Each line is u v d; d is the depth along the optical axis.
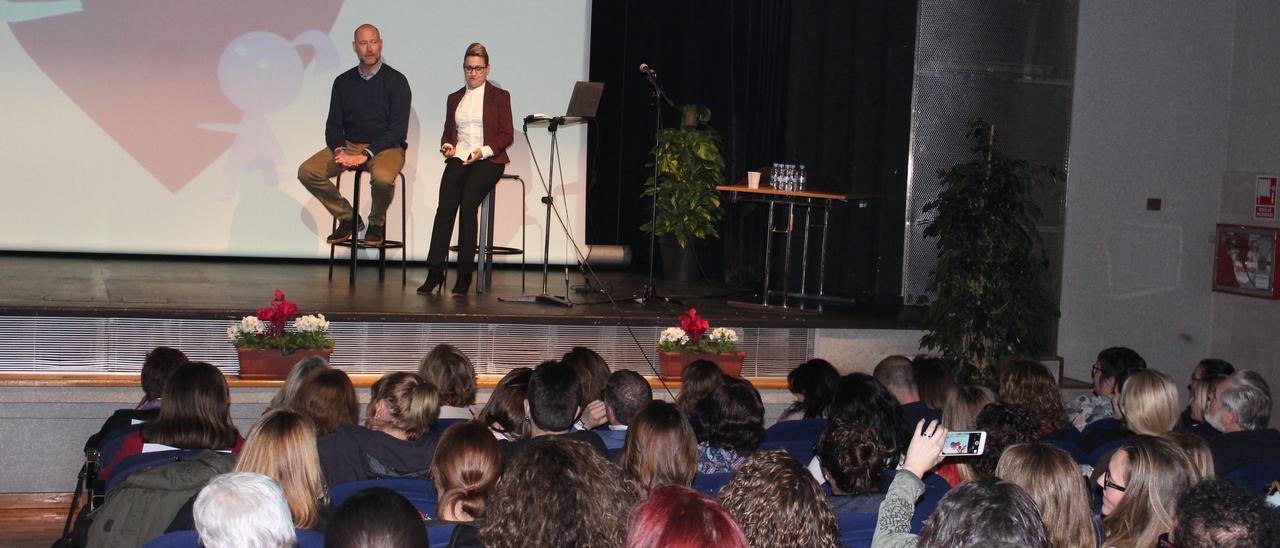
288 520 2.05
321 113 8.34
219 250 8.23
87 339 5.55
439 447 2.73
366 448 3.41
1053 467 2.54
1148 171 7.69
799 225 8.24
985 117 7.50
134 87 7.96
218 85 8.12
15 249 7.84
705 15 8.75
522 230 8.30
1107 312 7.71
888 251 7.63
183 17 8.02
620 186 9.02
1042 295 6.68
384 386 3.65
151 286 6.51
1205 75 7.70
